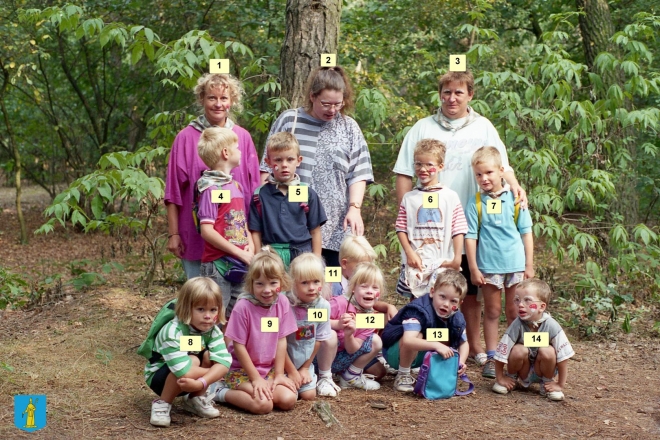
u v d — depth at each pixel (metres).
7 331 5.93
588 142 6.83
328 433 3.81
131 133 14.65
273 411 4.10
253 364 4.13
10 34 11.83
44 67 14.20
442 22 11.97
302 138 4.74
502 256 4.86
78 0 11.38
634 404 4.45
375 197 7.41
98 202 5.98
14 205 17.41
